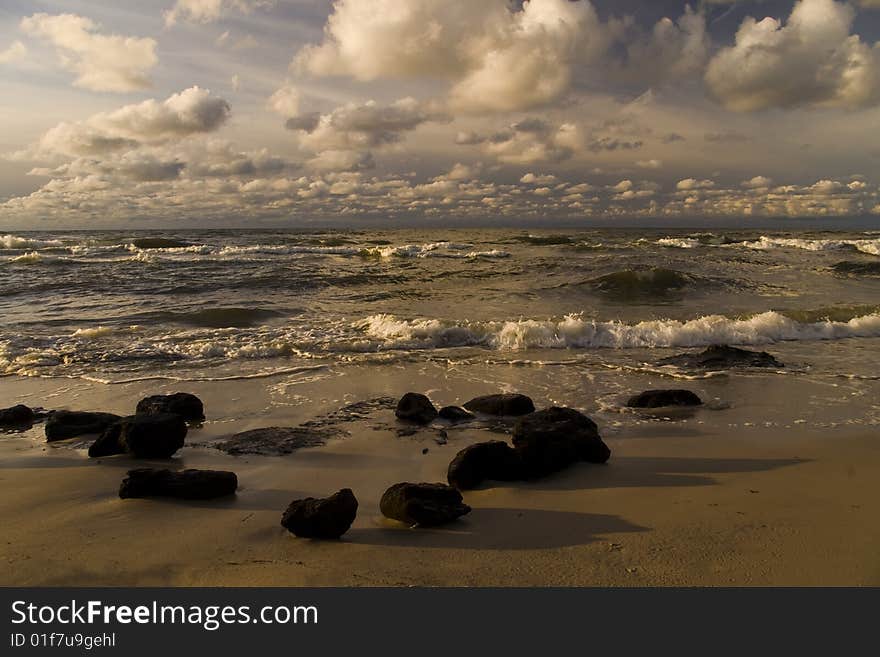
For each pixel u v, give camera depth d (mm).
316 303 17812
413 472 6262
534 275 24031
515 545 4508
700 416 8094
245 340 12578
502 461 5980
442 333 12977
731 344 12680
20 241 36688
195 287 20828
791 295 19422
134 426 6652
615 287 20453
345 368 10766
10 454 6762
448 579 4004
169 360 11258
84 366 10852
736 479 5863
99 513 5207
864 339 13164
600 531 4723
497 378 10109
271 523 5020
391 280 22547
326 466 6398
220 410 8438
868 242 38844
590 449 6398
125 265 27406
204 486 5543
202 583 4012
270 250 34438
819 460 6363
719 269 25594
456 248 36719
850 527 4656
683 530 4680
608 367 10805
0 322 14844
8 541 4641
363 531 4852
